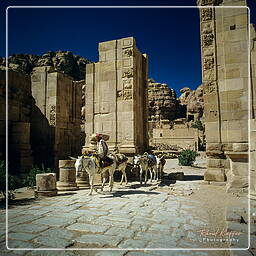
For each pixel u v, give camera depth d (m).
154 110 80.69
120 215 6.54
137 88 14.62
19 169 14.74
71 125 19.69
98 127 14.17
